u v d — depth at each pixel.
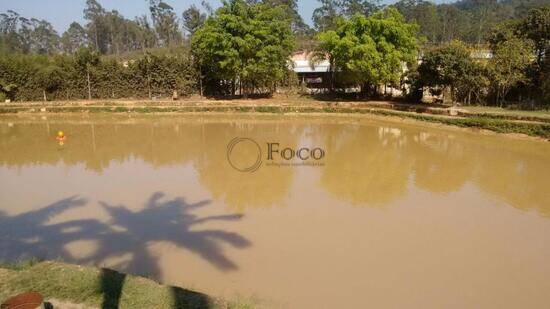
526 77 27.11
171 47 59.91
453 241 9.77
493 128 22.92
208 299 6.05
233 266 8.41
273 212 11.48
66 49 90.25
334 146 20.69
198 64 36.25
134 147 20.19
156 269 8.23
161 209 11.62
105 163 16.98
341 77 33.44
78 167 16.33
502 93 28.25
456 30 73.19
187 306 5.78
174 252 8.98
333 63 34.22
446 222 10.92
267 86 37.00
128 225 10.47
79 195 12.81
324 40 32.22
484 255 9.12
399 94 36.88
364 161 17.53
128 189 13.42
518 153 18.78
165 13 74.69
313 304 7.16
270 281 7.86
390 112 28.86
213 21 33.31
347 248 9.31
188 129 25.48
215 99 35.22
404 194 13.19
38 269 6.68
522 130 21.94
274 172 15.69
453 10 82.25
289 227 10.43
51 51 88.62
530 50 27.42
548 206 12.19
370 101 32.97
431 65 27.56
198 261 8.59
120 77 35.88
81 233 9.96
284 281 7.88
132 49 90.50
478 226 10.69
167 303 5.82
